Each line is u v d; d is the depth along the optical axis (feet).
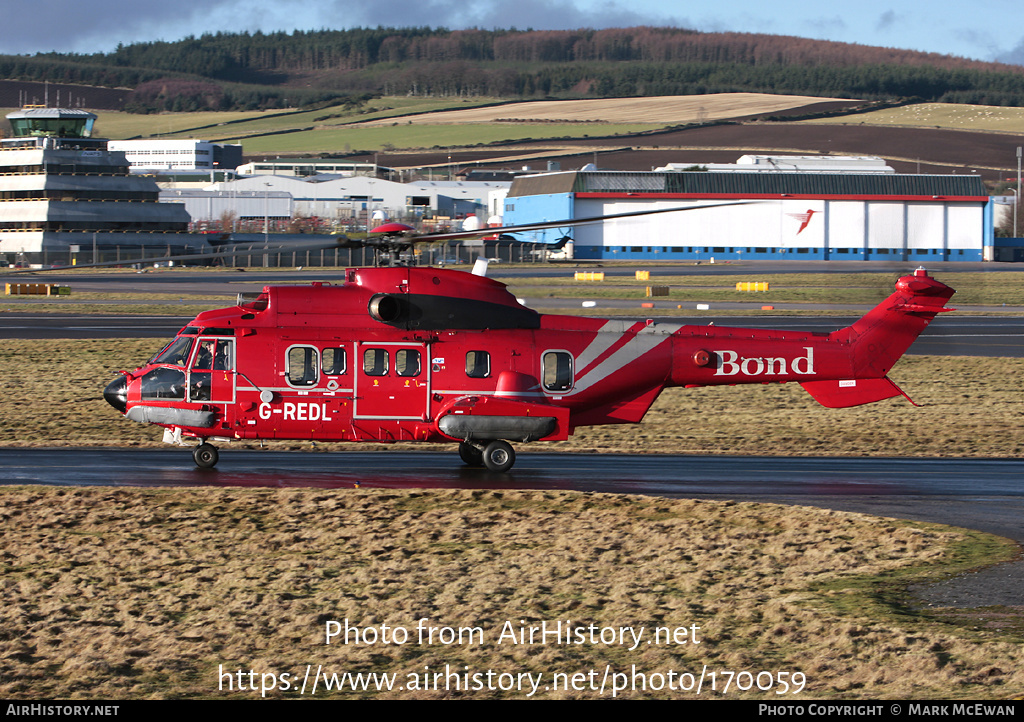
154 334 653.71
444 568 185.78
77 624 158.92
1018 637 148.77
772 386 479.00
